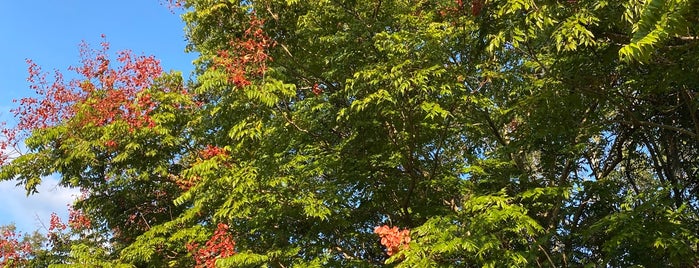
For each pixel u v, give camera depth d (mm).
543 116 9078
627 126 10789
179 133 11562
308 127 9227
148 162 11656
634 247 8406
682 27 4023
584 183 9828
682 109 9898
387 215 9930
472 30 7871
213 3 10305
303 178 8734
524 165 11508
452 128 9250
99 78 12172
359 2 9281
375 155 8734
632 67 7750
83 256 11539
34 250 13609
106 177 12023
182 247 11039
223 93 8531
